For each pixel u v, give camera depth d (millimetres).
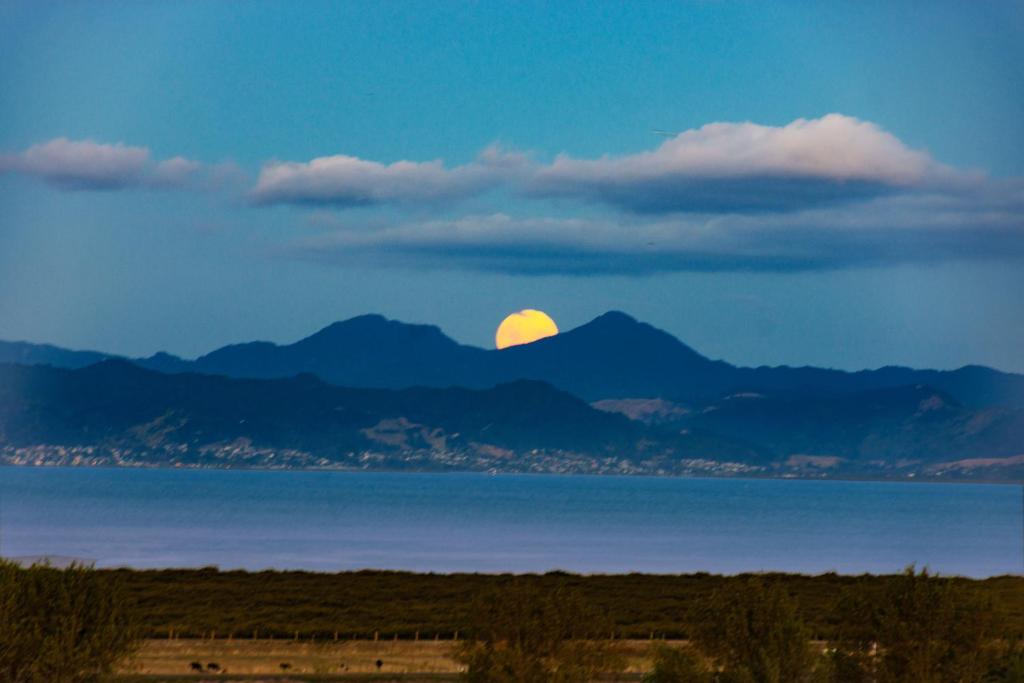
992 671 91000
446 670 115312
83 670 85562
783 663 86812
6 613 83938
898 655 87875
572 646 86750
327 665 116688
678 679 86750
